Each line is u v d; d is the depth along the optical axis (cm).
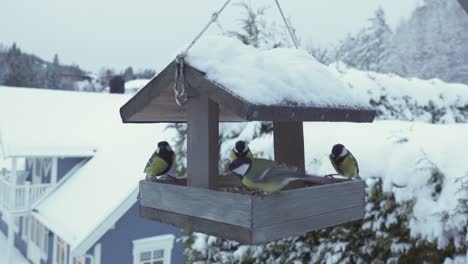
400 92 641
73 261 994
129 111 285
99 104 1527
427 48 2131
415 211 350
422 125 454
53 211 1057
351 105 283
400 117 625
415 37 2159
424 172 356
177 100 247
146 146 1145
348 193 280
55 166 1198
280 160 319
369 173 395
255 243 214
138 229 881
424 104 655
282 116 227
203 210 239
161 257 910
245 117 212
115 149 1202
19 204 1191
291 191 237
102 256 842
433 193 351
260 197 218
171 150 341
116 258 857
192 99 253
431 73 2111
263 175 223
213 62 243
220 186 323
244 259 477
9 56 4819
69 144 1221
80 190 1071
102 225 820
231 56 254
